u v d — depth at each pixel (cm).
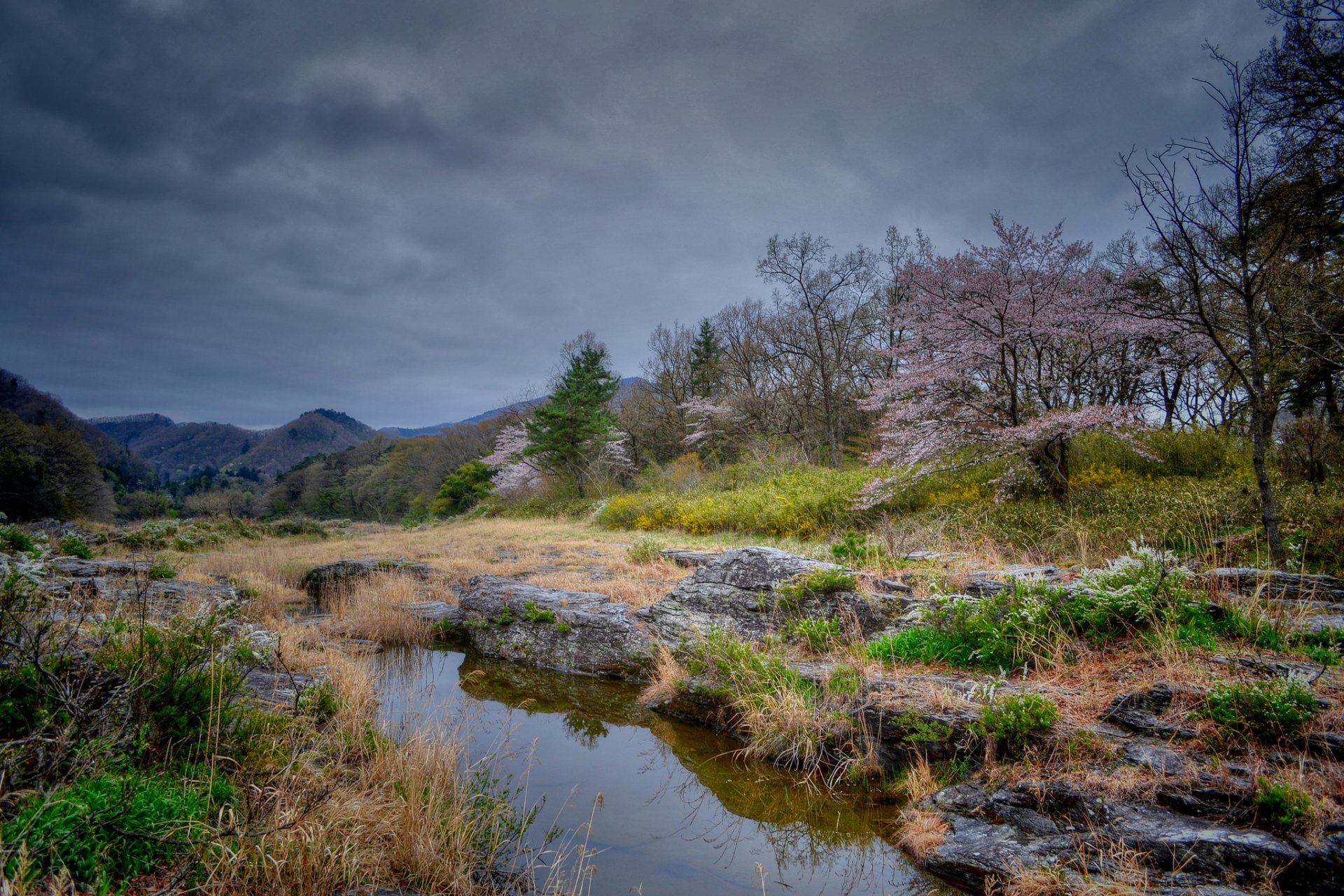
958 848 382
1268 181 596
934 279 1180
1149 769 385
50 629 396
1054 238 1103
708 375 3666
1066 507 1007
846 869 393
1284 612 503
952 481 1345
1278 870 308
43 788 291
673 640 775
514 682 770
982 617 564
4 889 229
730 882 378
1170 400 1638
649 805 477
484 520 3014
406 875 339
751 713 575
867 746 510
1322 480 852
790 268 2406
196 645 425
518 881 360
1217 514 760
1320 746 365
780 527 1438
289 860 303
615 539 1739
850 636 658
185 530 2095
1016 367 1130
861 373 2900
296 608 1101
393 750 459
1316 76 845
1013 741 443
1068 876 335
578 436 2983
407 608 1010
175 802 314
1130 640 515
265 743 423
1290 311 705
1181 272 892
